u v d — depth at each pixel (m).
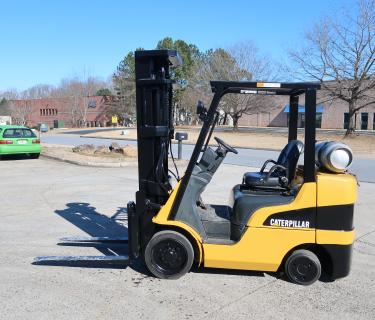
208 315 3.89
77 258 4.85
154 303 4.11
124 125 64.88
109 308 3.99
